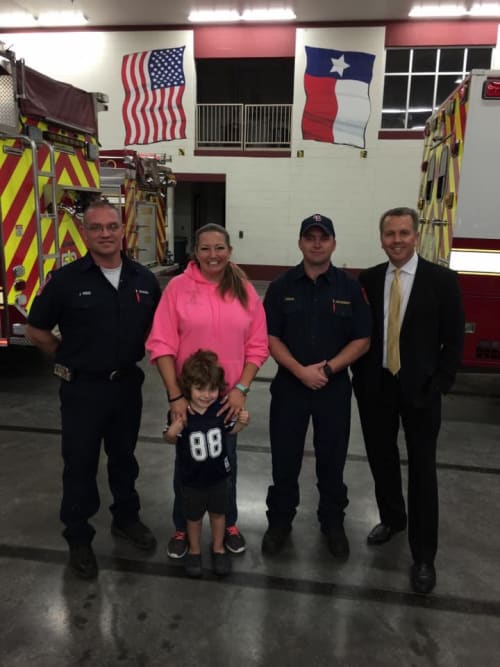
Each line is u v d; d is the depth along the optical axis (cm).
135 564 278
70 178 587
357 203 1448
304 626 236
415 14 1327
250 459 402
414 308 258
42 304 252
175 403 248
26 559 280
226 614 242
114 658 217
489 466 400
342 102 1405
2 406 505
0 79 478
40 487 355
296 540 302
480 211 443
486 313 456
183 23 1423
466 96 433
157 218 1121
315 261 265
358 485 368
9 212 492
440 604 252
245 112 1630
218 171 1485
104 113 1505
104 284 253
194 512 257
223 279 256
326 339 273
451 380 258
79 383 259
